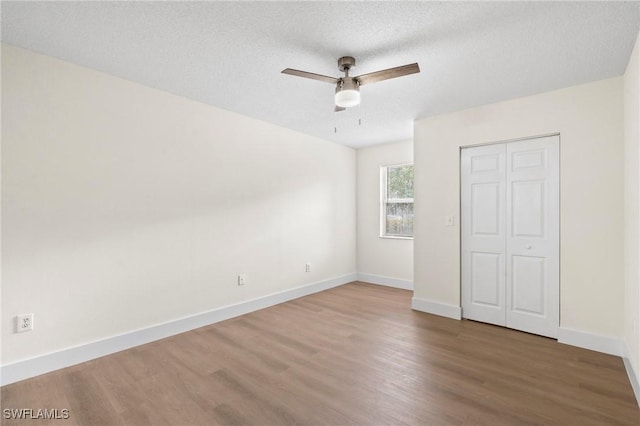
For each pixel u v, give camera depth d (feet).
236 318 11.56
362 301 13.83
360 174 18.07
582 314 9.09
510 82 9.02
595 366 7.90
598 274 8.84
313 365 8.00
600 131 8.82
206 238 10.90
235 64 8.08
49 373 7.52
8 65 7.10
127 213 9.00
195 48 7.31
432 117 12.19
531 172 10.10
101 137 8.50
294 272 14.32
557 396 6.63
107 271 8.60
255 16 6.12
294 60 7.85
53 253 7.70
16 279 7.19
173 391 6.84
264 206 12.91
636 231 6.98
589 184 8.98
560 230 9.48
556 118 9.50
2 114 7.04
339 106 8.22
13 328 7.13
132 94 9.09
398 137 15.52
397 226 16.96
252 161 12.43
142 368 7.82
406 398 6.58
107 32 6.67
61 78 7.83
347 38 6.85
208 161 10.94
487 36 6.73
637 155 6.81
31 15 6.07
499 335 9.95
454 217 11.66
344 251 17.31
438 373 7.59
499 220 10.77
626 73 8.11
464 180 11.52
